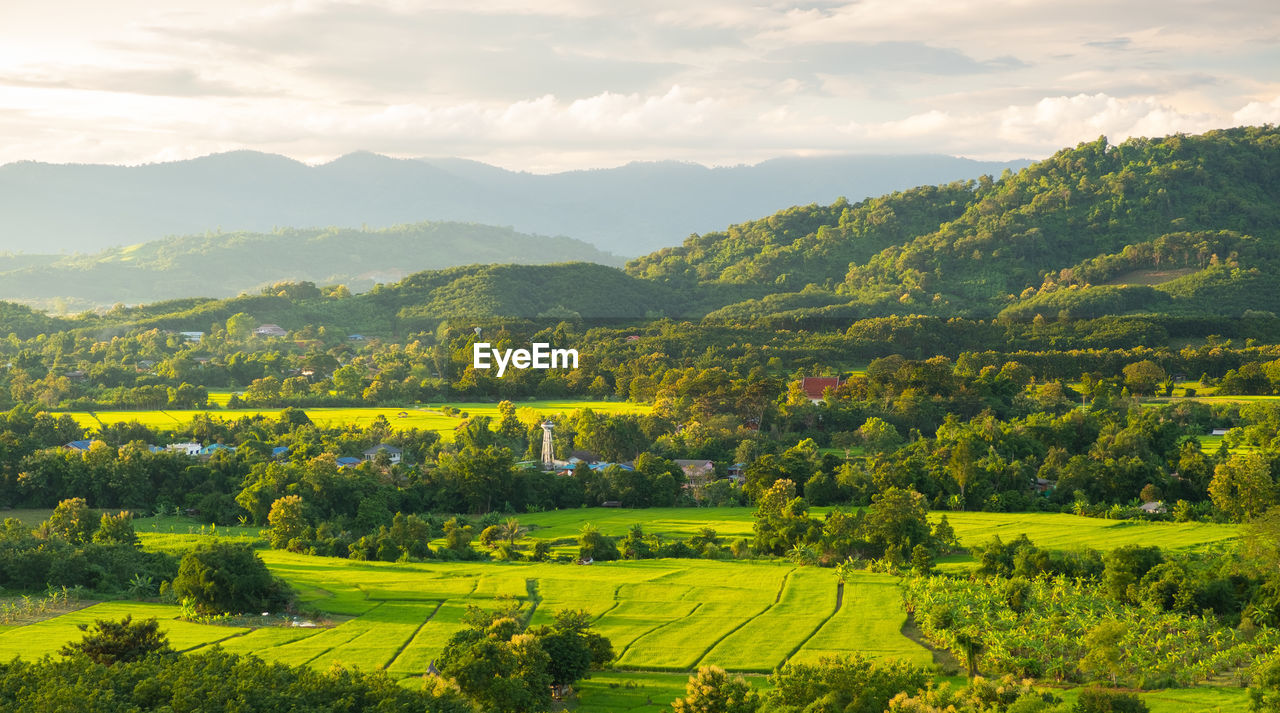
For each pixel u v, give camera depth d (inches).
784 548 5777.6
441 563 5590.6
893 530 5546.3
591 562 5610.2
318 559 5659.5
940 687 3462.1
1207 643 4121.6
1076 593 4571.9
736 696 3255.4
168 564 5007.4
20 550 4840.1
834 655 3698.3
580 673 3639.3
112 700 2849.4
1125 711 3164.4
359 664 3833.7
